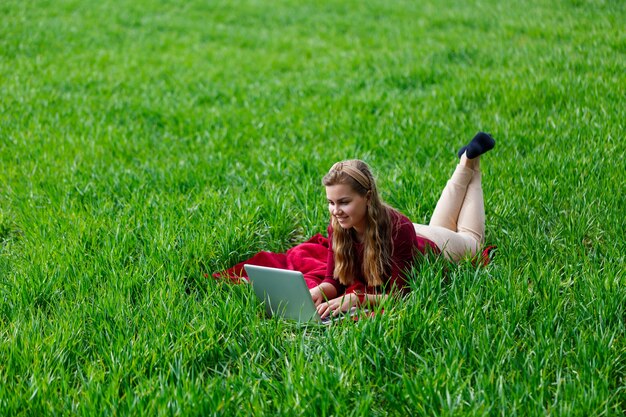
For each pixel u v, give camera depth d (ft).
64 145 27.48
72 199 21.89
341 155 24.61
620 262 15.43
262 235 19.03
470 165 17.21
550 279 14.73
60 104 33.40
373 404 11.71
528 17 45.52
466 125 26.27
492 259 16.56
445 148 24.39
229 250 17.93
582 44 36.17
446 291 15.02
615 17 42.27
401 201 20.07
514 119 26.40
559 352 12.39
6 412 11.43
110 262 16.97
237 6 59.16
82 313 14.37
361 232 15.15
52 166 25.22
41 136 28.60
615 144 22.48
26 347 13.05
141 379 12.23
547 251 16.48
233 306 14.51
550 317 13.29
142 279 16.06
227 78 38.32
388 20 52.08
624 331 13.17
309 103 32.24
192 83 37.27
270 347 13.46
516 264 15.94
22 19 50.11
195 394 11.44
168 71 39.83
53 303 15.56
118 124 30.91
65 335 13.47
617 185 19.39
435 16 50.70
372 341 13.00
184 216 19.44
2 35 46.09
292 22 53.83
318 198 20.85
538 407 10.82
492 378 11.53
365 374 12.25
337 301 15.05
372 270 15.10
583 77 30.14
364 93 32.83
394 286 15.16
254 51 45.24
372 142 25.71
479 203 17.21
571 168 20.93
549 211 18.67
